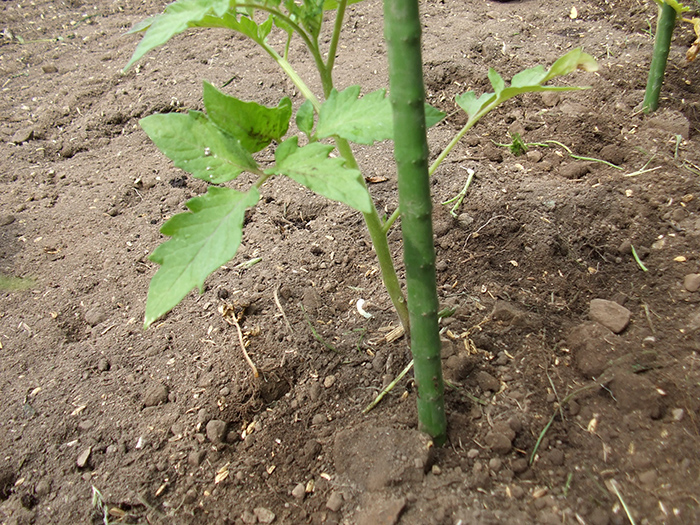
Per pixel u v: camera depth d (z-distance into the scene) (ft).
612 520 1.09
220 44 2.67
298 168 0.90
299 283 1.59
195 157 0.92
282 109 0.97
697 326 1.38
